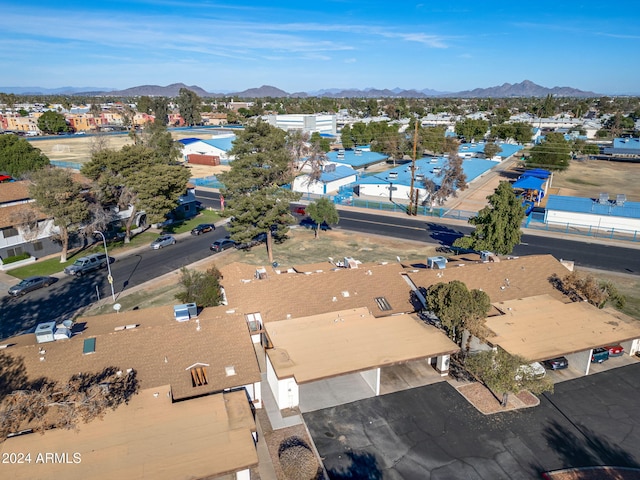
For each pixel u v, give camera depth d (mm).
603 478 23078
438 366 31984
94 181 58000
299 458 23344
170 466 20297
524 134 148750
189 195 74875
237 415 23891
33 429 22500
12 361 26016
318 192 92625
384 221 74500
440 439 25766
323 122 186125
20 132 189875
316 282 37844
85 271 50062
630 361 34031
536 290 39781
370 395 29656
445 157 118188
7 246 51438
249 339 29859
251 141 53719
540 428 26734
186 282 37938
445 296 32469
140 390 25297
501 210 47969
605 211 70000
